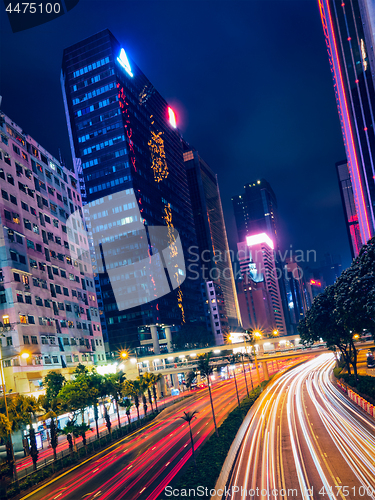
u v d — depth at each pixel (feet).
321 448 139.74
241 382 428.15
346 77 462.60
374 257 191.01
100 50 627.05
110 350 553.23
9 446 157.89
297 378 391.65
